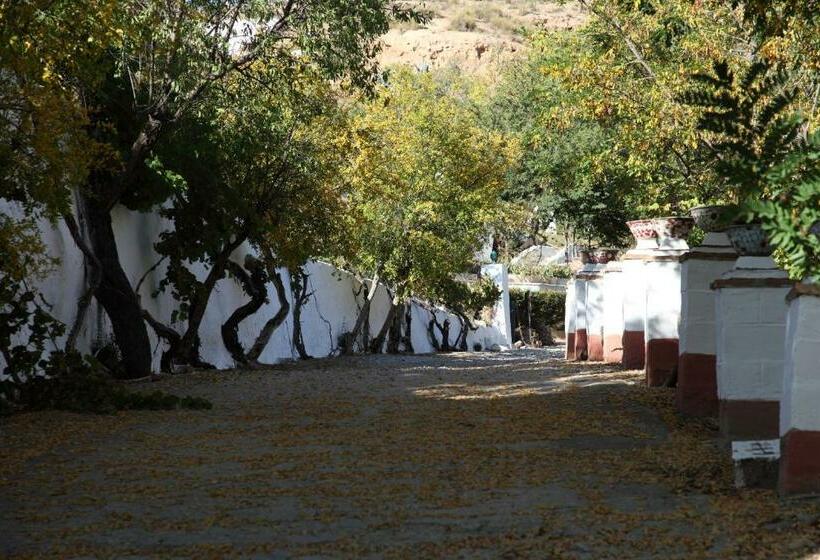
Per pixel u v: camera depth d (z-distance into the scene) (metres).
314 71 20.39
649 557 6.30
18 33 12.69
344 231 26.27
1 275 17.00
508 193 42.91
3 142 13.66
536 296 56.25
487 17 117.38
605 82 20.98
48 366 16.22
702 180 21.14
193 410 15.08
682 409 12.87
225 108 20.69
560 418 12.99
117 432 12.68
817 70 15.30
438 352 43.06
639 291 20.84
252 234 24.06
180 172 21.58
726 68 7.17
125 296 20.39
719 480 8.52
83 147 14.45
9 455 10.94
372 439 11.59
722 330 10.07
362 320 35.22
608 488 8.45
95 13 13.42
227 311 27.27
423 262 34.31
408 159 34.50
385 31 20.27
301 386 19.09
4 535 7.34
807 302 7.41
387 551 6.63
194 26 18.66
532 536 6.88
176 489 8.89
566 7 122.75
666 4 20.58
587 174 27.31
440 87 52.16
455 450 10.63
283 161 23.84
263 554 6.64
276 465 10.02
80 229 19.92
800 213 6.59
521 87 49.59
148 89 20.02
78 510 8.12
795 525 6.84
